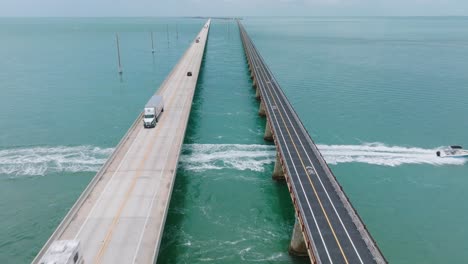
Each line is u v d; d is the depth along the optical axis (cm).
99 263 3152
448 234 4516
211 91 11562
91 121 8206
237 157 6425
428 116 8925
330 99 10475
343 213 3984
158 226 3666
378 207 5044
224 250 4075
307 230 3591
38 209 4772
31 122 8050
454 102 10144
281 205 5000
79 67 15100
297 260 3953
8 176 5534
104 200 4097
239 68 16062
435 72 14525
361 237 3575
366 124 8294
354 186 5556
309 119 8619
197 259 3922
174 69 11931
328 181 4716
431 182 5731
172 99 8431
